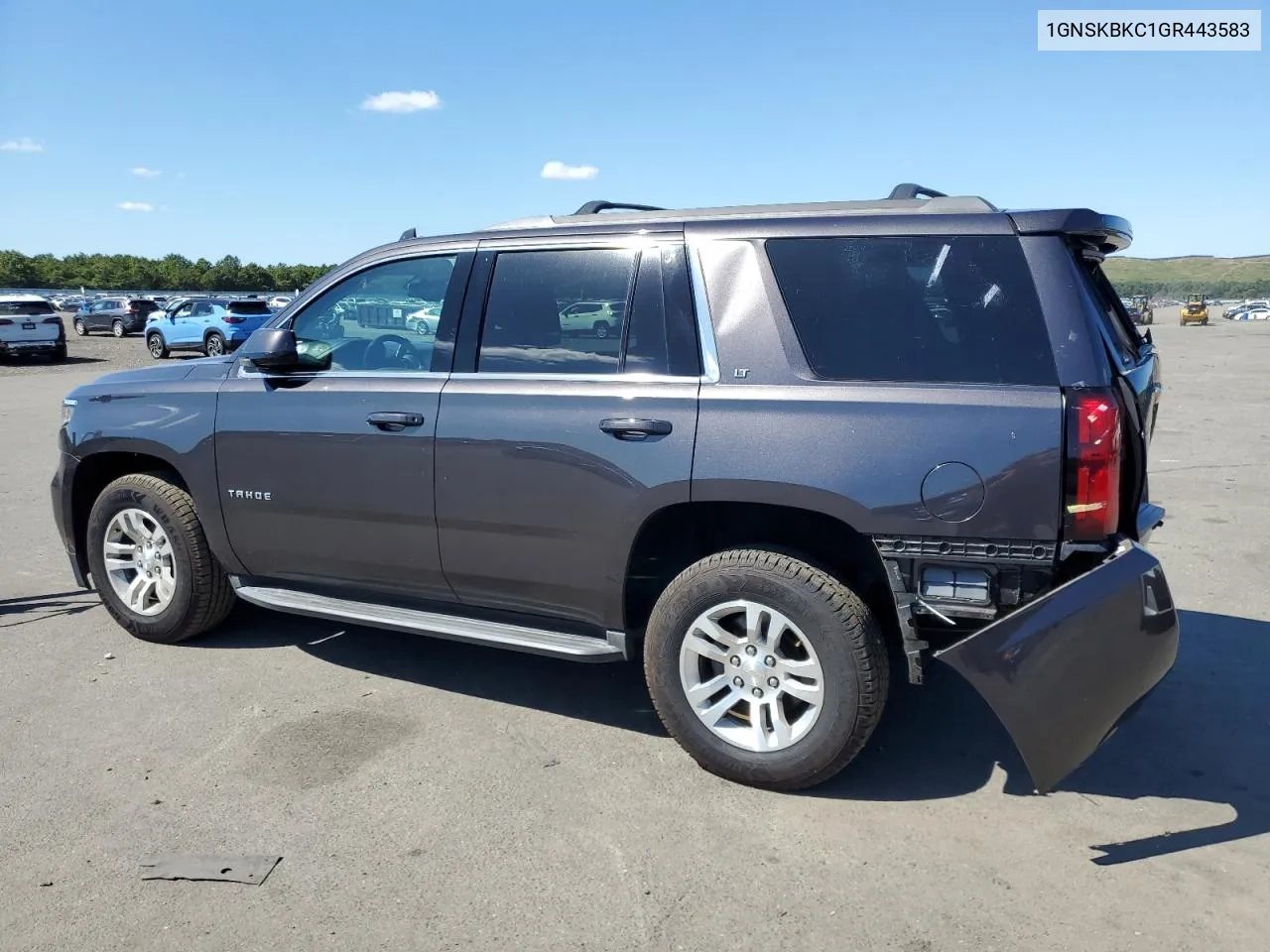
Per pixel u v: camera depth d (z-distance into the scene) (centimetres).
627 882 292
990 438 303
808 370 331
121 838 317
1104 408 296
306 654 479
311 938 268
